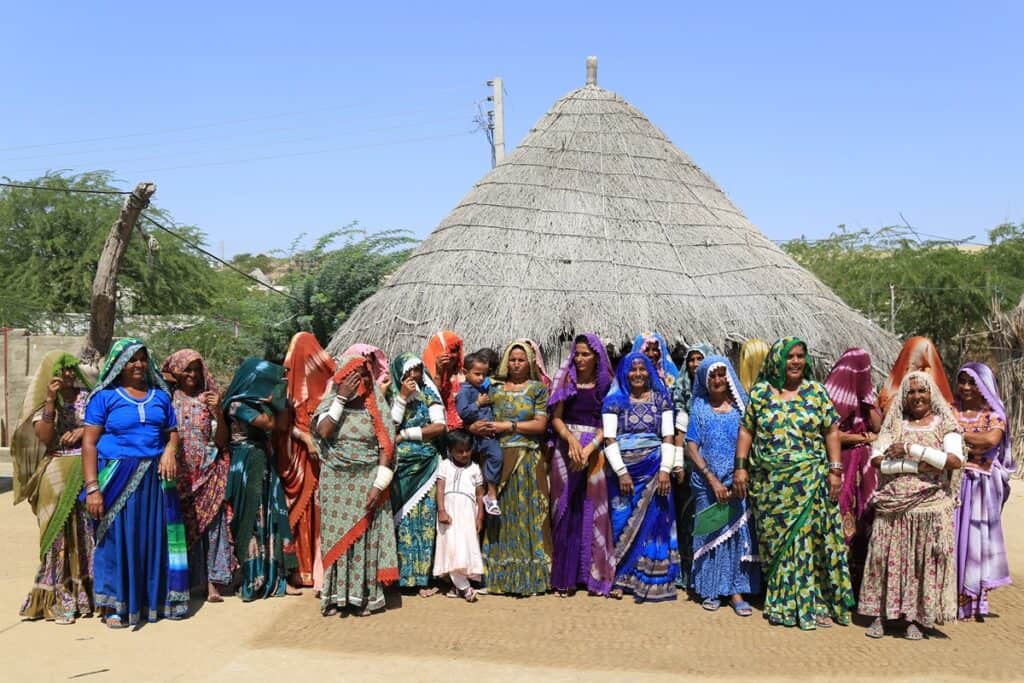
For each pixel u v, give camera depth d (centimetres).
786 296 873
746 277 882
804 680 455
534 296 816
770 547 545
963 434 545
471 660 483
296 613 567
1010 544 779
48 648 501
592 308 809
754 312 842
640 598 589
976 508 558
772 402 545
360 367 565
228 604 587
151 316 2084
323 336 1809
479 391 623
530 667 473
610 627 538
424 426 604
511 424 602
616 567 603
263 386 595
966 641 516
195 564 593
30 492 552
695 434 573
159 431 552
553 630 533
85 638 518
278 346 1844
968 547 557
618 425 595
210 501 588
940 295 1848
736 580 565
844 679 456
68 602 547
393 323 830
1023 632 532
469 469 611
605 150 976
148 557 545
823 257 2212
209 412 598
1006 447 572
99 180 2391
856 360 591
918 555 512
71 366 557
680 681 453
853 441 591
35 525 826
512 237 870
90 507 527
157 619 551
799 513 536
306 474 621
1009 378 1345
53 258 2256
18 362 1284
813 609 537
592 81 1060
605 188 934
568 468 604
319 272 1848
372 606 562
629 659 484
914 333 1925
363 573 559
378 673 465
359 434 563
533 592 601
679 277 858
